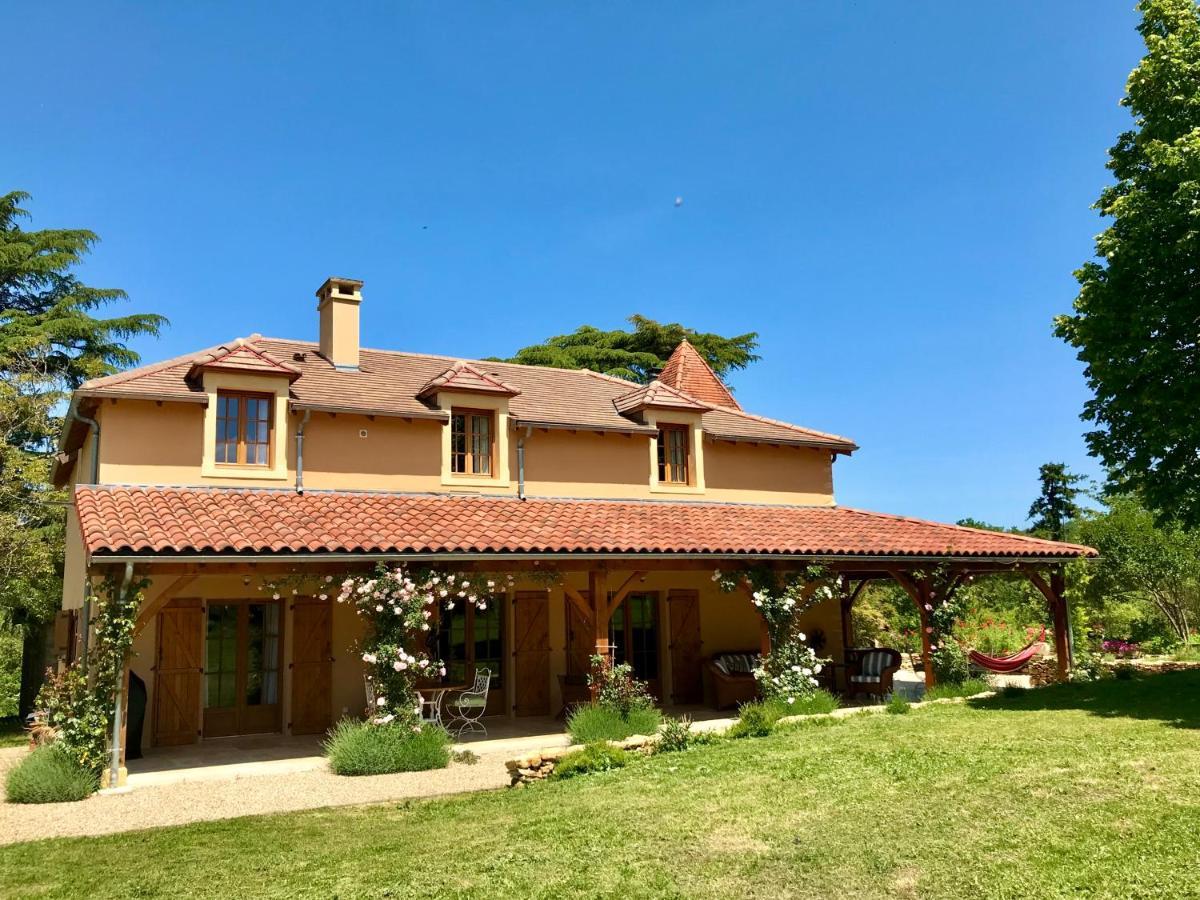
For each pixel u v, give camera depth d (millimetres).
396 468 16141
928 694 16078
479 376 17172
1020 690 15633
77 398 13906
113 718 11305
